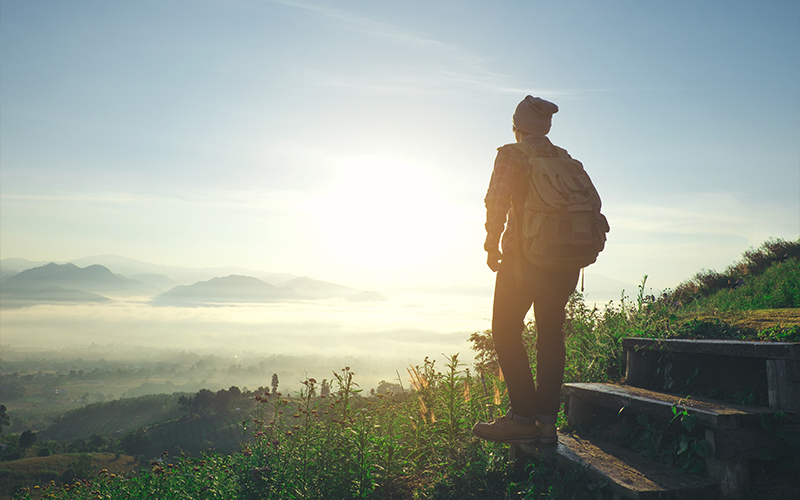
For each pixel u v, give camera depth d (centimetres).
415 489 297
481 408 387
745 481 194
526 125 272
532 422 266
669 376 292
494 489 270
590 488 215
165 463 426
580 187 236
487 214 244
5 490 6938
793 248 1052
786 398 209
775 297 575
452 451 331
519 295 259
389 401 420
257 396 392
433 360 415
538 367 269
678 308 558
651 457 236
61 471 7975
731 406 223
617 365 404
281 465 323
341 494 297
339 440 319
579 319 515
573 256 227
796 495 188
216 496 331
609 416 293
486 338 638
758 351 226
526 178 248
